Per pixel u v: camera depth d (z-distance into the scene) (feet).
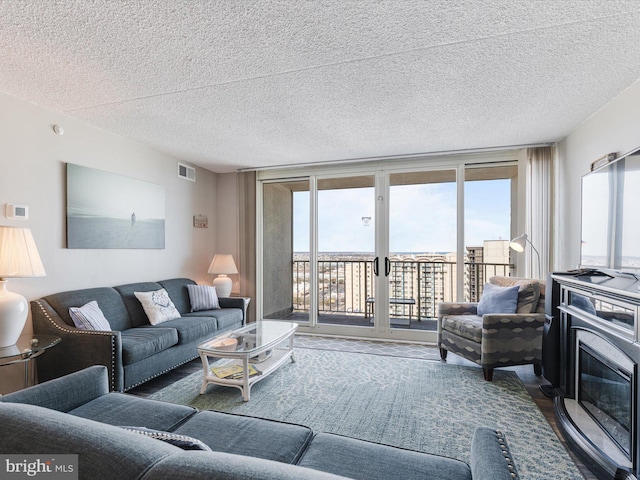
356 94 8.09
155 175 12.62
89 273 10.06
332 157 13.70
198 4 4.99
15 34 5.72
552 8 5.13
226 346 8.55
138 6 5.02
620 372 5.50
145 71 7.02
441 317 11.07
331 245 14.94
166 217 13.20
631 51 6.27
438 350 12.23
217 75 7.18
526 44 6.08
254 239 15.60
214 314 12.08
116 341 7.70
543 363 8.32
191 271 14.60
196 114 9.30
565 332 7.62
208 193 15.84
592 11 5.18
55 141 9.14
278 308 16.15
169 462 2.06
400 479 3.41
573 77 7.26
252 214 15.61
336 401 7.97
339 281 15.87
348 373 9.78
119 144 11.10
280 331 10.14
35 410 2.60
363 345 12.94
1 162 7.97
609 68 6.88
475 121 9.78
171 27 5.55
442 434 6.53
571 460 5.71
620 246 6.42
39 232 8.73
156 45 6.08
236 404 7.82
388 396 8.23
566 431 6.24
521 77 7.27
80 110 9.02
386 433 6.57
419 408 7.61
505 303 9.98
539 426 6.81
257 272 15.72
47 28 5.56
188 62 6.66
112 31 5.65
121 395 5.40
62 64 6.73
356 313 15.71
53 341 7.42
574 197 10.37
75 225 9.61
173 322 10.62
